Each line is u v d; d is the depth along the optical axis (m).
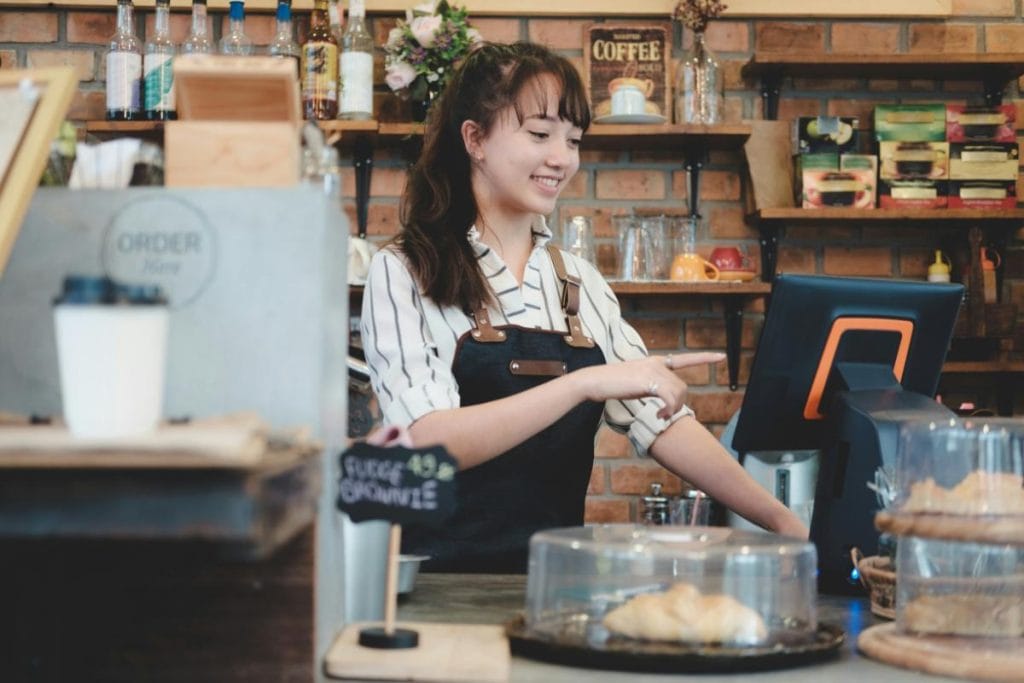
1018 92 3.81
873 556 1.57
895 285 1.75
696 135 3.51
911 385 1.82
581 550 1.16
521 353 2.14
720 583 1.14
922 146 3.62
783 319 1.71
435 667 1.03
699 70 3.55
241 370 1.05
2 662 0.99
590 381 1.80
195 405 1.05
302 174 1.23
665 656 1.06
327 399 1.10
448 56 3.32
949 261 3.74
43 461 0.81
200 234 1.06
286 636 1.01
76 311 0.84
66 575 1.01
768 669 1.09
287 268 1.06
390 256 2.12
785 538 1.24
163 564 1.01
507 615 1.35
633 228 3.55
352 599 1.25
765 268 3.68
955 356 3.63
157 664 1.01
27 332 1.07
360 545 1.25
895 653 1.13
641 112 3.48
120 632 1.01
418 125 3.40
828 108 3.76
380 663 1.04
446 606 1.42
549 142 2.15
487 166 2.18
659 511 2.86
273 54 3.44
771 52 3.61
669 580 1.15
